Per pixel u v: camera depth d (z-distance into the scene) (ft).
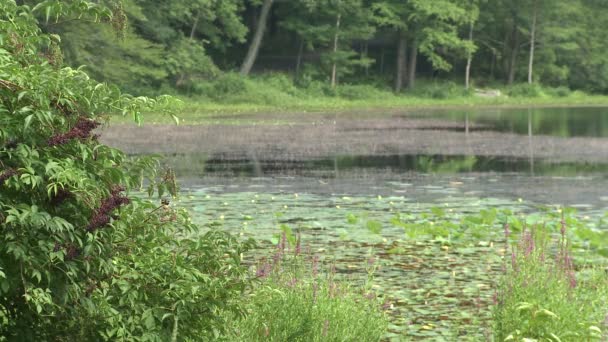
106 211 17.34
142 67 182.70
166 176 19.51
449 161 88.02
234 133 123.44
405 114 185.68
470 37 266.57
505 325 26.45
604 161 89.04
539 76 287.28
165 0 201.98
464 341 26.94
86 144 17.72
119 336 18.78
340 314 24.72
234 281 20.62
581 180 71.92
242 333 22.99
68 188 17.15
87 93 17.76
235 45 255.91
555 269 29.09
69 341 18.88
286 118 162.09
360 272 35.99
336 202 57.52
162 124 137.90
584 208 56.29
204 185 66.13
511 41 289.12
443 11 245.04
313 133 125.90
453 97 252.21
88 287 18.25
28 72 17.29
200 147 101.19
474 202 58.44
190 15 204.95
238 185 66.49
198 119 153.28
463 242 43.19
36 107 17.15
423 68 287.07
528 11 277.23
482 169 80.64
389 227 47.44
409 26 256.93
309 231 45.93
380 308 27.30
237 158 88.69
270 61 254.06
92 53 167.02
